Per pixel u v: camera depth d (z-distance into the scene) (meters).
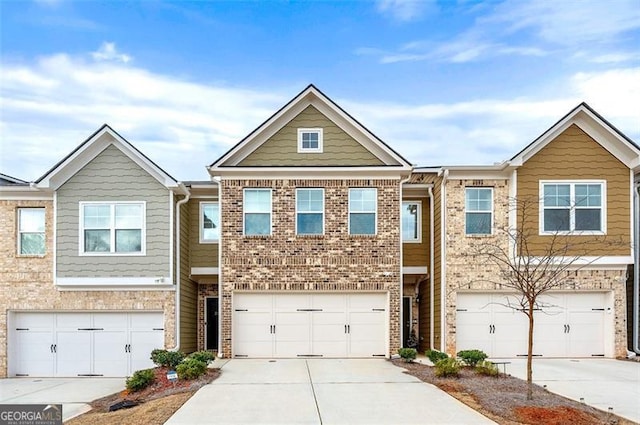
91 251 15.36
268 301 15.85
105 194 15.49
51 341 15.39
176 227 15.82
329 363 14.52
